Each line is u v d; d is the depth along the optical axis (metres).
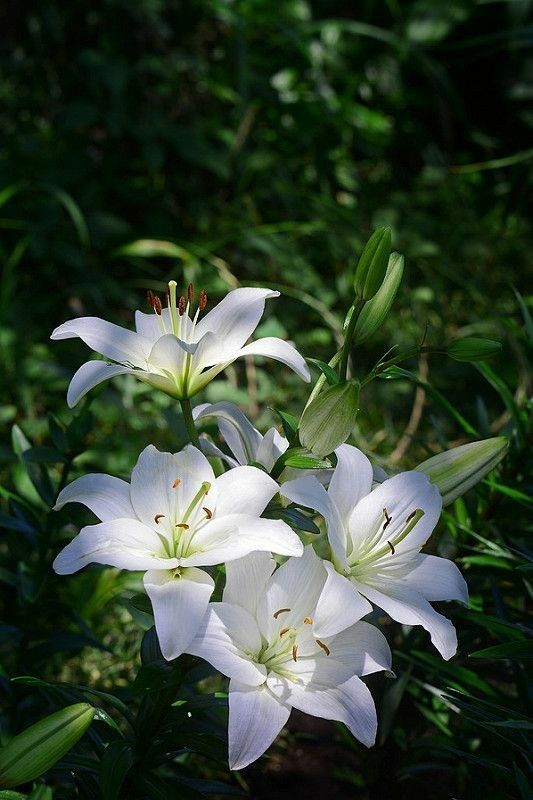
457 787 1.33
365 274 0.96
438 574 0.96
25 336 2.02
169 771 1.21
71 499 0.94
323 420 0.93
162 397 1.89
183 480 0.94
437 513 0.97
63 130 2.31
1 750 0.89
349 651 0.93
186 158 2.35
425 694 1.25
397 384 2.13
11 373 1.94
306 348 2.21
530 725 0.98
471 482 0.99
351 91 2.85
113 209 2.42
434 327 2.32
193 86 2.56
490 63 3.05
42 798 0.87
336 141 2.74
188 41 2.62
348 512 0.96
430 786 1.29
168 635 0.87
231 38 2.65
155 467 0.94
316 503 0.92
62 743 0.89
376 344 2.25
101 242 2.25
